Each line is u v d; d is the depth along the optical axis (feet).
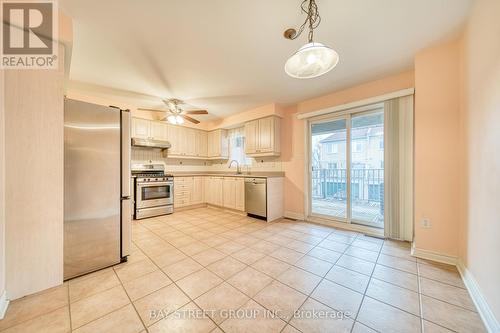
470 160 5.58
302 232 10.07
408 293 5.12
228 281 5.69
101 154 6.43
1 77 4.57
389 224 9.06
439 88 6.76
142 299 4.90
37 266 5.10
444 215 6.74
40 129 5.14
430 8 5.15
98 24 5.59
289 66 4.88
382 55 7.32
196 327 4.01
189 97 11.41
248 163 16.17
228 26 5.76
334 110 10.65
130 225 7.09
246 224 11.59
